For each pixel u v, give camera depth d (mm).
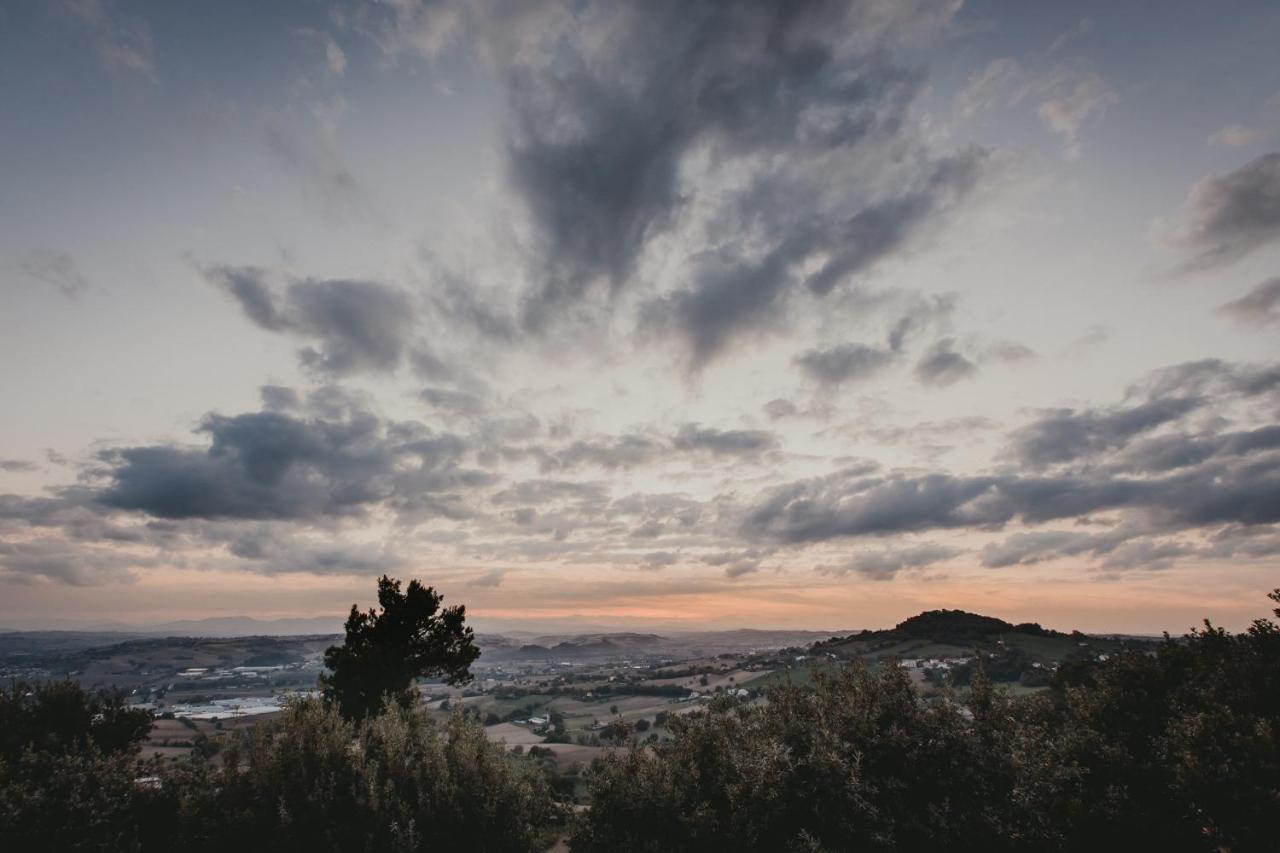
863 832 13508
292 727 16719
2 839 13367
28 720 17547
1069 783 14211
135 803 15188
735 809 13742
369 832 14867
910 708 15492
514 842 16250
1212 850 12531
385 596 31000
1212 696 14531
